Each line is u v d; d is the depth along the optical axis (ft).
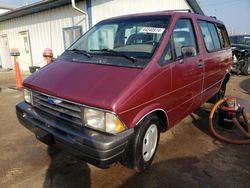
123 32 11.58
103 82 8.34
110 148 7.40
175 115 10.97
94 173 9.74
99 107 7.54
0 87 27.48
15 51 25.48
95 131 7.79
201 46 12.92
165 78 9.46
